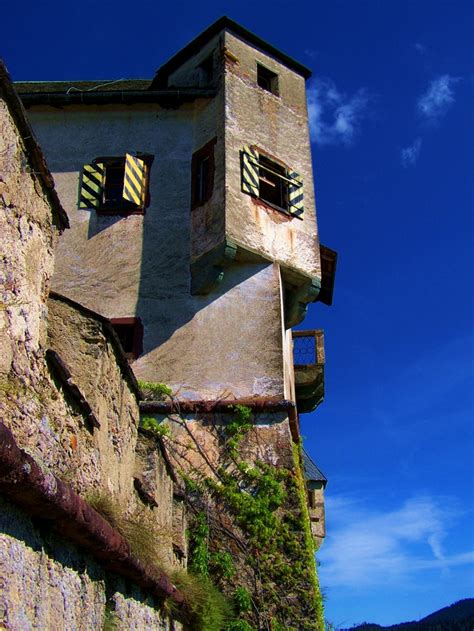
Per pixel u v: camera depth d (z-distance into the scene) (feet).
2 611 12.66
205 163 55.57
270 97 58.18
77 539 16.51
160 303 51.55
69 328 21.40
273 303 50.80
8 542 13.21
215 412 47.29
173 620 28.76
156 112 58.13
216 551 42.73
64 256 53.47
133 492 25.75
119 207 54.75
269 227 52.95
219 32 58.85
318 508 74.69
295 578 42.52
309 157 58.13
